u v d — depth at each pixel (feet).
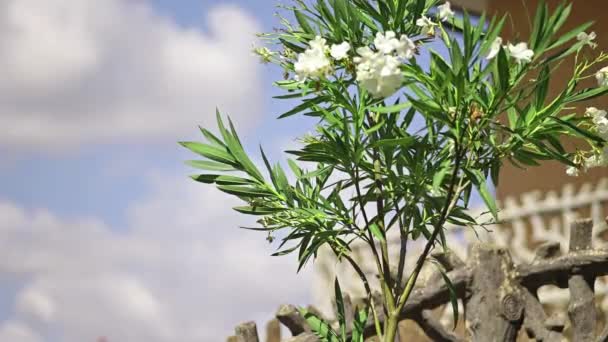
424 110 9.39
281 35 10.73
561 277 14.25
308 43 10.69
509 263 14.58
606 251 13.89
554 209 35.32
